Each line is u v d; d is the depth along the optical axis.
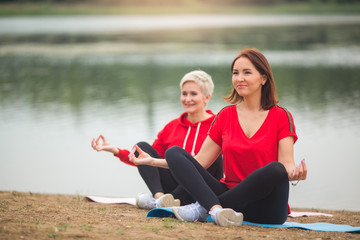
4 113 16.47
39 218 4.64
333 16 86.94
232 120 4.80
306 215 6.15
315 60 31.05
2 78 25.47
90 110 16.81
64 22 79.06
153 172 5.84
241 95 4.73
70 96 19.98
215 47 39.91
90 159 10.79
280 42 42.59
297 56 33.25
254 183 4.44
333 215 6.26
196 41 45.31
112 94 20.31
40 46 43.28
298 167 4.31
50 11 107.00
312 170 9.59
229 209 4.47
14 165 10.25
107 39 49.16
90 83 23.61
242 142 4.66
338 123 13.75
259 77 4.69
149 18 93.00
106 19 89.12
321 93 19.42
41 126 14.36
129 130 13.55
